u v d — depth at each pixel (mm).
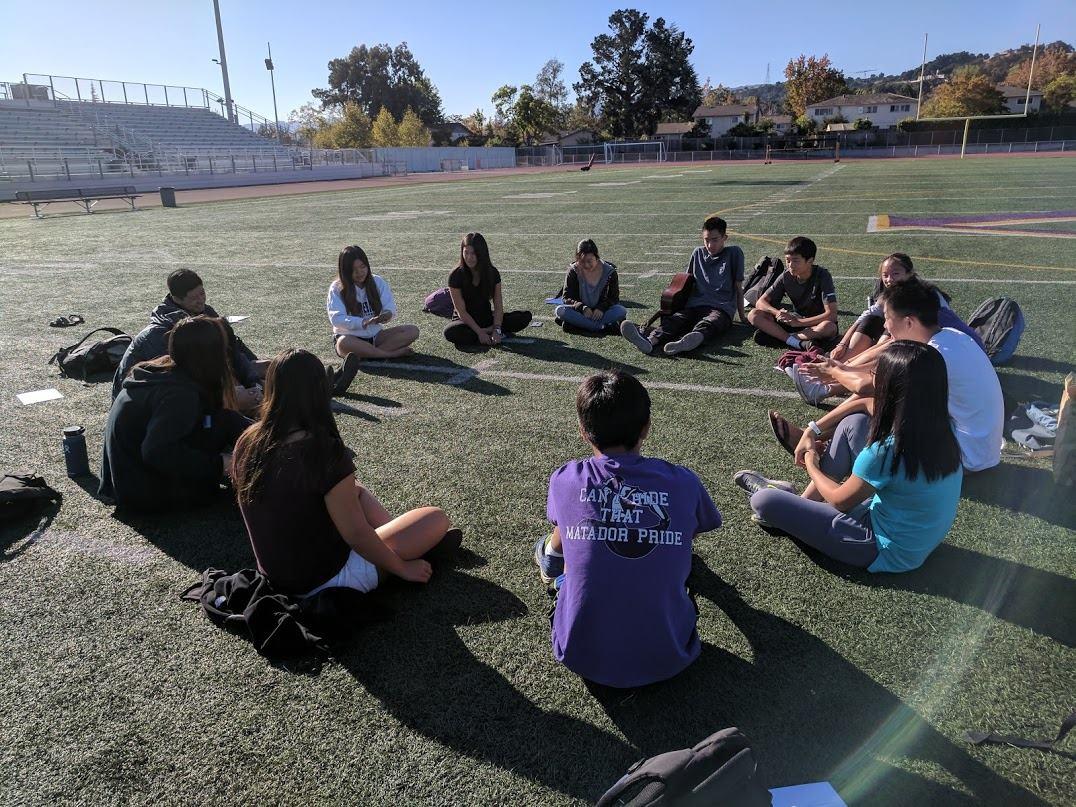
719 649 2652
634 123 91000
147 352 4203
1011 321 5746
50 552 3391
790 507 3170
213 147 45500
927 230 13531
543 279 10148
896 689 2445
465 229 16141
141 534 3553
